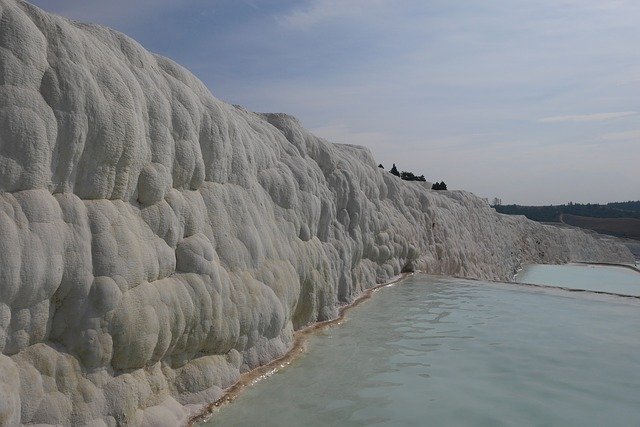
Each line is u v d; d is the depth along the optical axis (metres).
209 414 3.87
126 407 3.19
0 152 2.62
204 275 4.08
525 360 5.60
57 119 2.91
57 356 2.87
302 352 5.65
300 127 8.12
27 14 2.94
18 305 2.65
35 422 2.65
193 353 4.05
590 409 4.32
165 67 4.50
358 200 8.91
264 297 4.94
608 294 9.85
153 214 3.75
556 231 35.56
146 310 3.36
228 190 4.89
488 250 19.92
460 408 4.29
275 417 3.95
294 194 6.35
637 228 70.81
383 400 4.41
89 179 3.19
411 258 12.09
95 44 3.47
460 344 6.20
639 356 5.80
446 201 16.98
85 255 3.01
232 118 5.21
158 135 3.84
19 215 2.66
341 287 8.08
